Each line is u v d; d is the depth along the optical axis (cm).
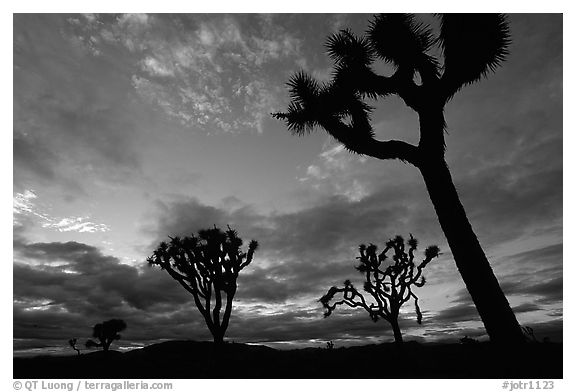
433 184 614
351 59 710
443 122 647
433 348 1198
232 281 1392
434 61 666
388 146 668
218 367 1063
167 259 1396
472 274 555
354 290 1994
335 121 710
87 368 990
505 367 503
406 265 1916
